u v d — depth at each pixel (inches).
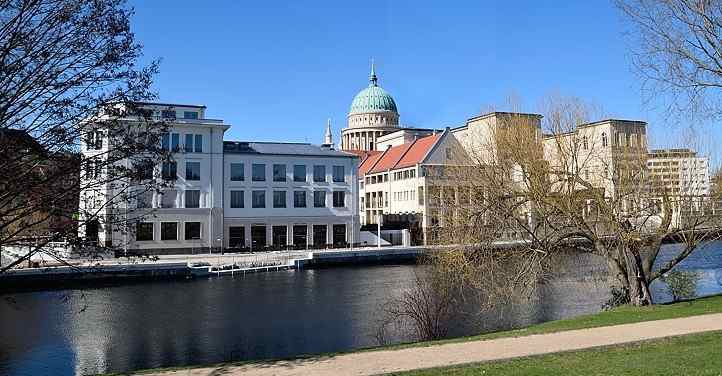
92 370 896.9
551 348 610.9
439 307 1062.4
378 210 3747.5
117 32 502.3
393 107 6599.4
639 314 840.9
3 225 503.5
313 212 2925.7
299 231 2896.2
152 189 581.0
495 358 566.6
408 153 3555.6
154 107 741.3
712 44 811.4
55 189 505.4
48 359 965.8
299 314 1341.0
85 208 610.2
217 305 1473.9
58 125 497.0
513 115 1131.9
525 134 1072.8
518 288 1054.4
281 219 2851.9
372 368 542.6
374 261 2513.5
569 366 522.6
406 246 2901.1
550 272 1151.0
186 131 2669.8
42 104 486.3
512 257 1029.8
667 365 505.7
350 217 2994.6
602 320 805.9
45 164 501.0
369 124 6456.7
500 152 1083.9
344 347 1021.2
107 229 563.2
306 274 2132.1
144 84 775.1
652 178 997.8
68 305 1480.1
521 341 660.7
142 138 557.3
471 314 1197.7
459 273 1037.8
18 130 484.4
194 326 1219.2
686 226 982.4
